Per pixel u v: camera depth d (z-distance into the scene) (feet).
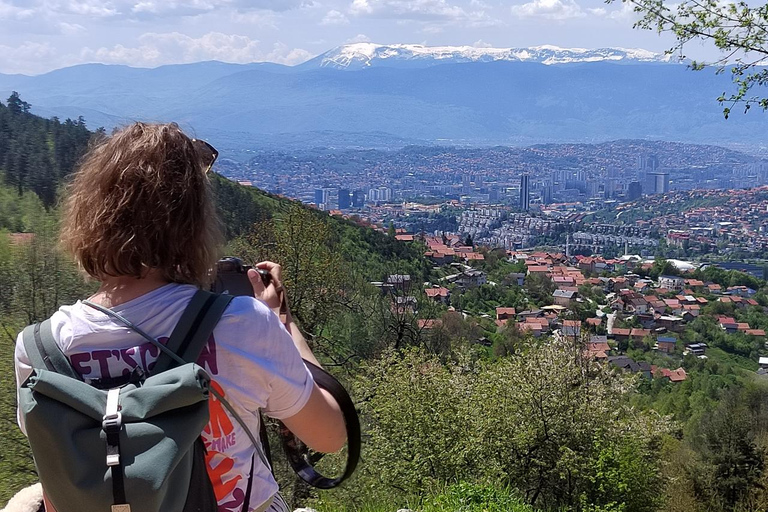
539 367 52.16
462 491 22.57
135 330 5.17
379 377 54.65
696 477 84.99
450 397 50.08
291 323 6.36
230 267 6.25
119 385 4.97
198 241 5.56
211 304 5.35
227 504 5.42
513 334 169.27
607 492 50.31
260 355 5.39
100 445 4.46
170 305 5.29
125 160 5.34
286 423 5.80
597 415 51.11
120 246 5.20
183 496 4.72
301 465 6.70
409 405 48.85
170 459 4.52
